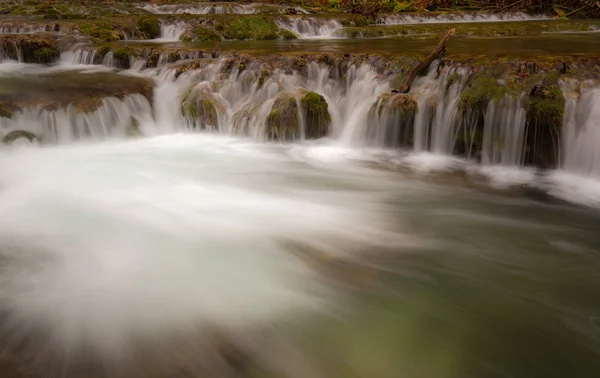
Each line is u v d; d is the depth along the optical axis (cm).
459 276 462
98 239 529
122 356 357
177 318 401
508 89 721
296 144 855
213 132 916
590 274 462
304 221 580
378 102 816
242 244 524
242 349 368
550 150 699
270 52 1062
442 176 711
